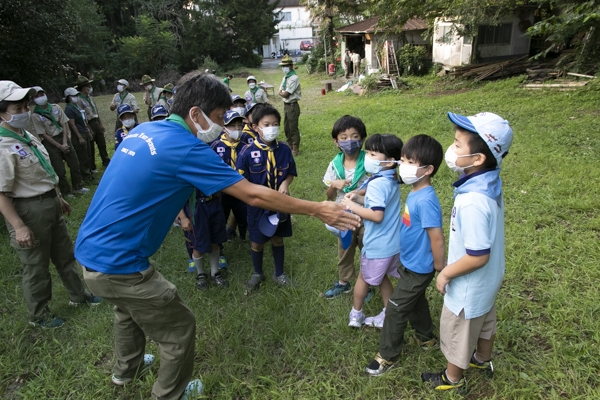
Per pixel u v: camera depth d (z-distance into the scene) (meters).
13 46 9.54
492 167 2.01
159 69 29.48
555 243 3.76
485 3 11.89
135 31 31.88
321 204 2.26
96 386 2.63
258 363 2.69
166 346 2.25
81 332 3.12
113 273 2.02
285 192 3.49
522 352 2.60
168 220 2.11
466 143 1.96
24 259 3.00
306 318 3.09
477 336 2.19
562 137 7.02
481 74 15.05
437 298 3.20
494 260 2.06
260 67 38.09
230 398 2.45
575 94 10.09
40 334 3.15
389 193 2.66
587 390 2.26
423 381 2.44
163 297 2.11
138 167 1.97
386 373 2.52
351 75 23.70
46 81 11.24
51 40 10.22
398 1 12.39
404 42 19.95
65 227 3.29
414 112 10.85
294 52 54.19
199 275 3.70
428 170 2.33
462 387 2.37
